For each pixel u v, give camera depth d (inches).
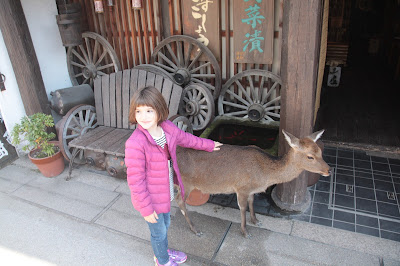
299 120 119.0
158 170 93.7
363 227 124.6
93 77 214.7
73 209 145.3
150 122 88.7
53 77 210.7
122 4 202.5
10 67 178.4
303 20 104.8
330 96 260.4
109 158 159.9
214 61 187.8
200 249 118.9
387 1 338.6
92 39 220.7
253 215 128.7
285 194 134.5
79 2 213.5
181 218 135.4
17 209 146.9
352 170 161.9
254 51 182.4
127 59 219.8
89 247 123.3
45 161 164.1
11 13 167.2
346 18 322.7
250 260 112.7
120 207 145.5
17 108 186.2
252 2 171.8
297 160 107.7
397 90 266.4
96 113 188.5
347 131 199.3
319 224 127.8
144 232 129.7
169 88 164.1
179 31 198.1
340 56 294.5
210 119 188.2
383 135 191.8
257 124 187.8
